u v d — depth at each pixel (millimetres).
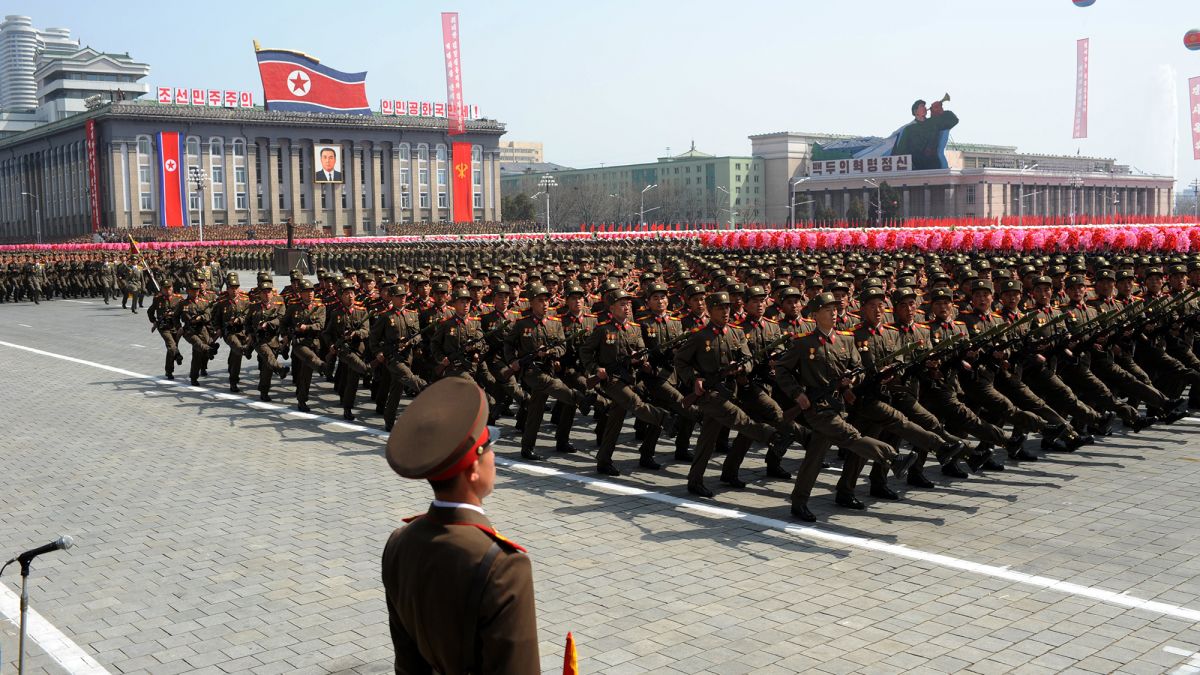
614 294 12734
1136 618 7910
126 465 14000
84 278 49875
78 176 125562
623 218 164875
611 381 12625
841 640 7621
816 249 33625
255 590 8992
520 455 14266
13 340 31281
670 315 14484
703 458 11859
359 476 13172
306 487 12625
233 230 109812
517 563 3627
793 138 174250
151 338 31312
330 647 7758
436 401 3787
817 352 10453
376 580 9188
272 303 19219
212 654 7672
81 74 178375
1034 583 8719
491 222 129750
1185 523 10281
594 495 12008
